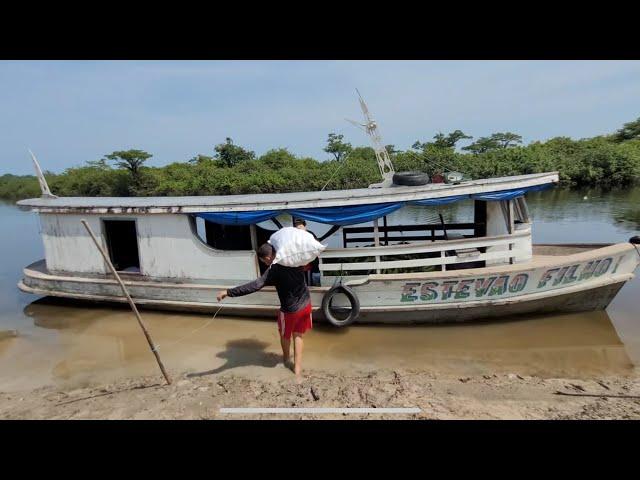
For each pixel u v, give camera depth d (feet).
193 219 24.99
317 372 18.69
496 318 23.43
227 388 16.80
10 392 17.90
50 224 27.78
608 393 15.35
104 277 27.14
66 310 28.12
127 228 29.35
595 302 23.48
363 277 23.22
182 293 25.49
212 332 23.82
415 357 20.17
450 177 25.46
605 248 23.71
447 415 13.70
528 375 18.16
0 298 31.27
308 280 24.57
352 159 111.14
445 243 22.94
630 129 130.31
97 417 14.62
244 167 117.70
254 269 24.35
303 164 120.57
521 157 102.32
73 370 20.13
